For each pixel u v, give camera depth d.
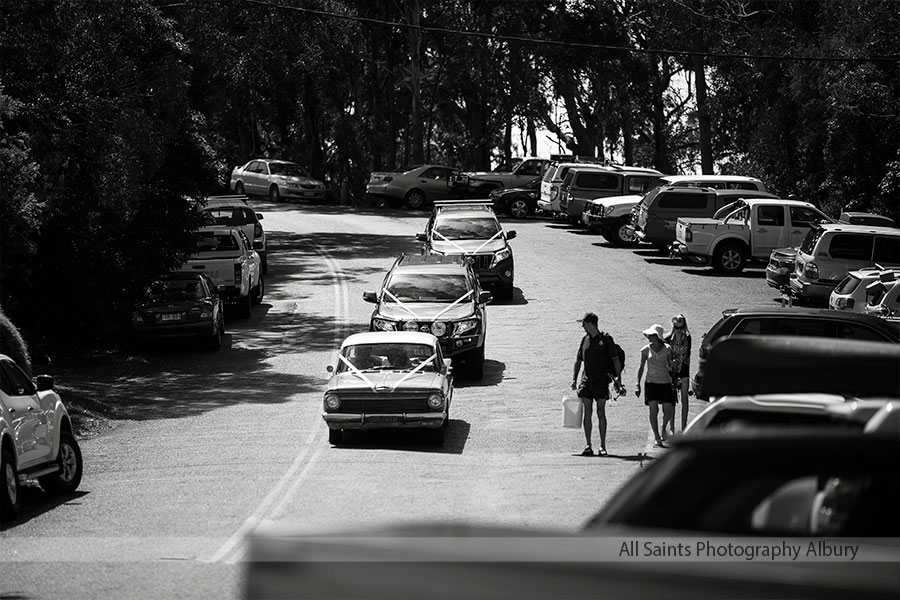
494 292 46.41
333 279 53.44
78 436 26.78
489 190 80.31
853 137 55.72
